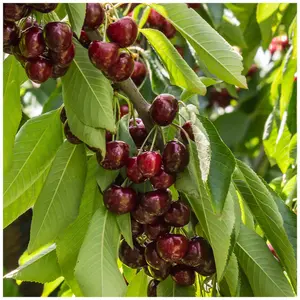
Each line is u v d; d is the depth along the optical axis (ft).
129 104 1.86
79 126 1.72
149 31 1.86
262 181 2.07
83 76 1.72
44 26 1.61
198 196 1.74
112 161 1.73
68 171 1.85
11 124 1.71
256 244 1.94
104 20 1.74
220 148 1.73
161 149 1.85
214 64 1.88
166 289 1.88
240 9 3.30
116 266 1.71
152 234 1.77
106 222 1.75
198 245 1.79
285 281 1.90
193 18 1.84
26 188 1.87
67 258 1.93
